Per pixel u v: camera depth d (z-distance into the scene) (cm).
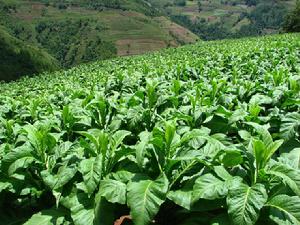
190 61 683
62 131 262
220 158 183
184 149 185
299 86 306
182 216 182
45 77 1280
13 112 392
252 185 162
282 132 226
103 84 539
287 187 165
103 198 176
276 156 226
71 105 357
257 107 245
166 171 180
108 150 200
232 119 234
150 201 163
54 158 211
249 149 177
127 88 446
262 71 467
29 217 210
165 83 396
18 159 201
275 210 158
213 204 166
